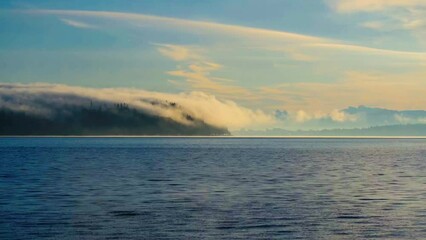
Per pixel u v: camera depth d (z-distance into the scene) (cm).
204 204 5800
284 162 14925
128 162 14475
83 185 7788
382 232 4353
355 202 6019
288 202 5997
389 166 13050
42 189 7219
